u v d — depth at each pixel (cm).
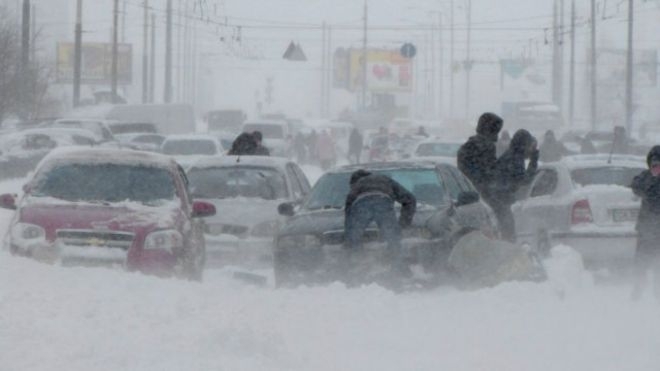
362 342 2645
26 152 9725
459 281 3500
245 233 4584
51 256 3534
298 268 3622
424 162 4078
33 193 3822
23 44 13262
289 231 3678
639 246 3738
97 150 4044
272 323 2739
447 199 3859
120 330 2442
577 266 4094
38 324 2414
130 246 3569
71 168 3903
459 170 4272
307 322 2831
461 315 3020
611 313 3144
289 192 4834
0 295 2689
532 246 4875
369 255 3541
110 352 2238
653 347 2634
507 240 4291
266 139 14000
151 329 2478
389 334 2747
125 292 2933
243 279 3900
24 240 3562
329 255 3597
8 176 9538
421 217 3622
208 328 2481
